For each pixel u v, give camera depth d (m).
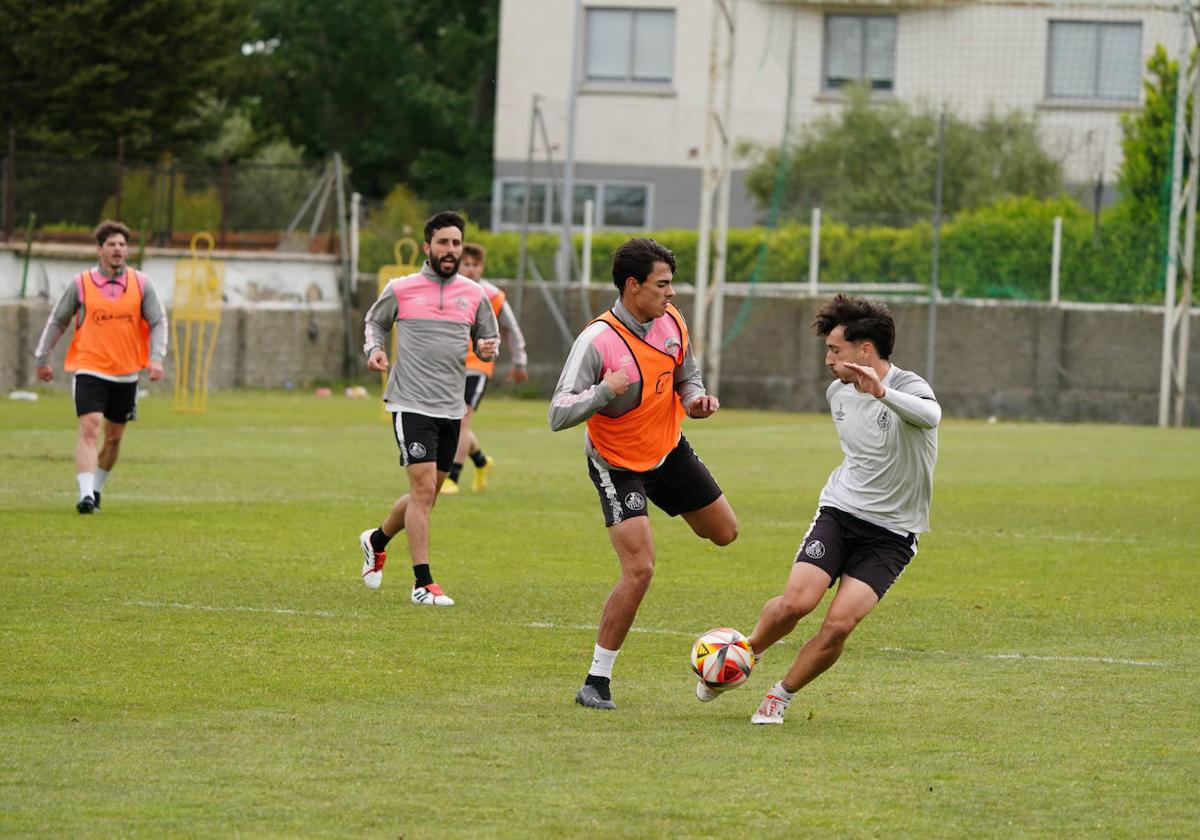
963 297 66.31
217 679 15.74
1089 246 65.19
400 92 112.44
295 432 47.78
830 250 67.56
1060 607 21.00
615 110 88.12
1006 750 13.36
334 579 22.19
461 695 15.35
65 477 33.59
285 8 112.56
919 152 74.25
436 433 21.45
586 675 16.45
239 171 70.12
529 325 68.81
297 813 11.21
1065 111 80.56
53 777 12.06
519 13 88.88
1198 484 37.38
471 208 73.81
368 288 72.56
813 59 83.88
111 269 28.27
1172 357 63.28
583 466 39.38
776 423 58.31
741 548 26.14
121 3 78.88
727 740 13.66
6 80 77.38
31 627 18.06
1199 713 14.85
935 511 31.94
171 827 10.85
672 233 70.88
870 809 11.52
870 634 19.06
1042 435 54.41
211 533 26.14
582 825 11.02
